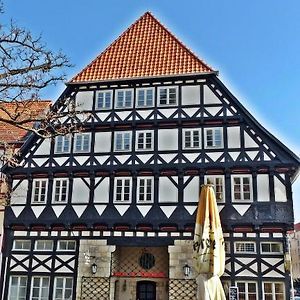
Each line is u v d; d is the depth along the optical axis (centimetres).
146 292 2092
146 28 2398
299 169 1936
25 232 2084
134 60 2247
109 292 1942
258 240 1872
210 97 2064
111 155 2072
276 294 1808
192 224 1912
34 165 2133
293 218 1858
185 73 2094
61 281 2000
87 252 1997
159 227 1942
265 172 1931
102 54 2319
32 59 1202
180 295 1872
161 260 2073
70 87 2216
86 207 2030
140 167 2020
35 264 2041
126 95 2152
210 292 1241
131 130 2095
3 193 1947
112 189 2030
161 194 1978
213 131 2019
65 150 2122
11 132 2336
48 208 2067
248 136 1981
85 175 2075
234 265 1862
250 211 1894
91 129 2127
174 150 2023
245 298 1825
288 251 1841
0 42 1162
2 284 2038
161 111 2091
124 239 1978
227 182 1945
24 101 1204
